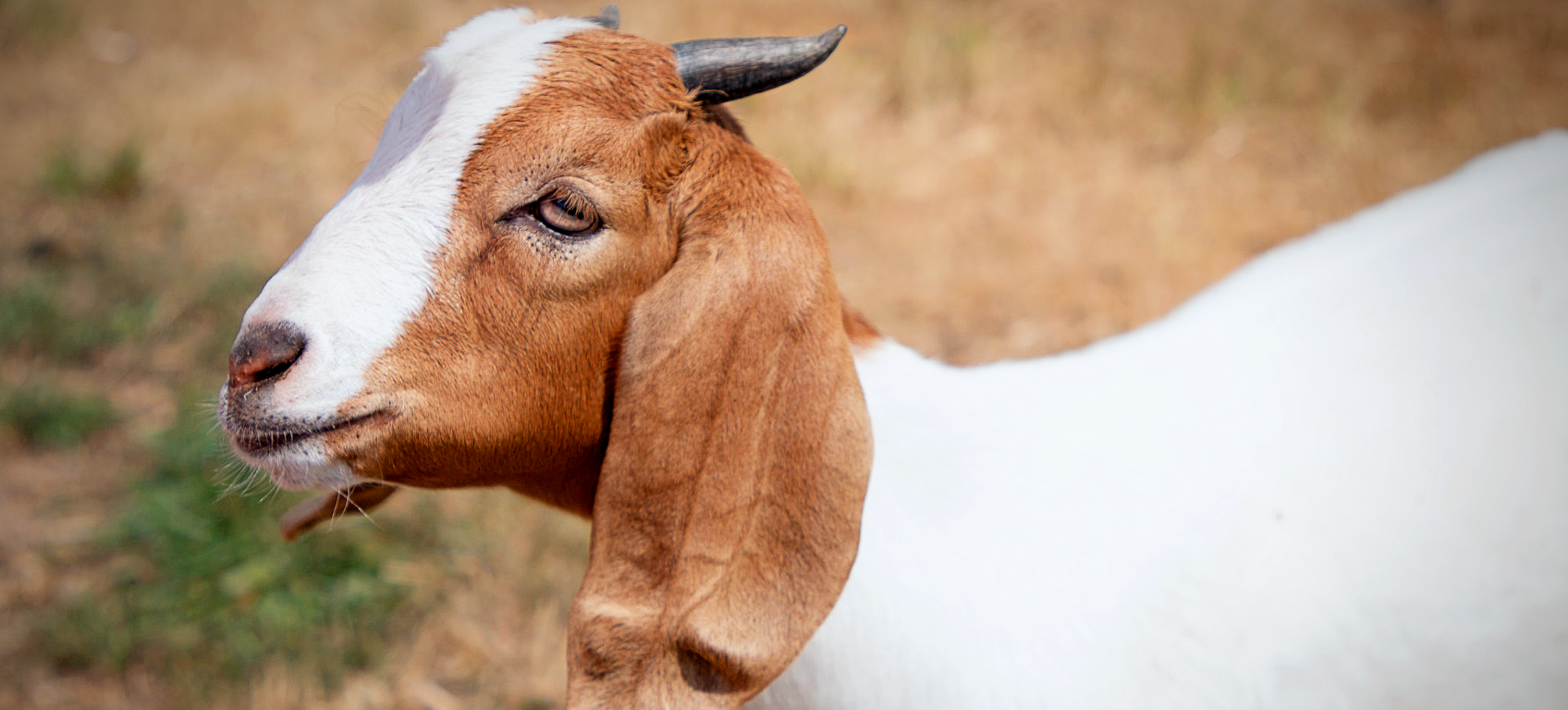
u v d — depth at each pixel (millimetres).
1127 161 7258
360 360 2086
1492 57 8102
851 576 2240
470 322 2137
